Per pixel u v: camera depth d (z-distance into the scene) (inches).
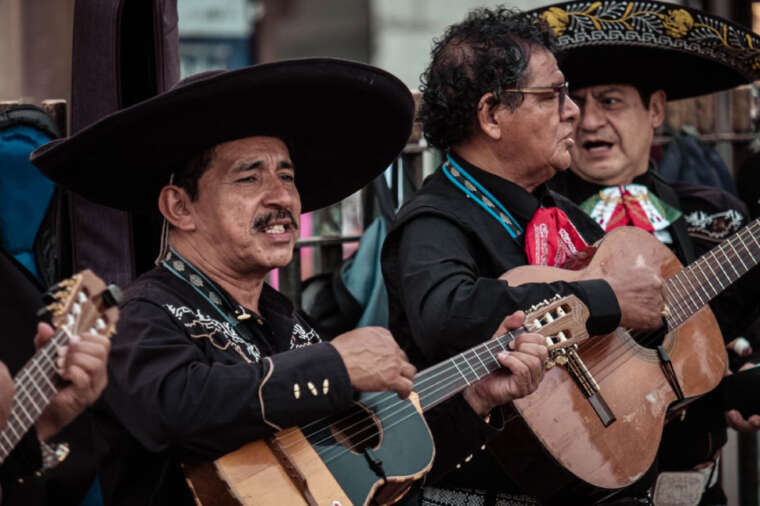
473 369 240.2
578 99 338.6
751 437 434.9
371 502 218.7
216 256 222.8
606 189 338.6
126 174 227.6
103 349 179.9
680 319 296.7
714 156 413.4
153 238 283.4
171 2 277.0
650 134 345.1
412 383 219.6
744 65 341.4
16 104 280.1
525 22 281.1
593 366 274.2
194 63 644.7
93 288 183.2
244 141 222.4
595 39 321.1
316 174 259.6
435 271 257.3
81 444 257.3
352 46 682.2
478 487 276.1
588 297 261.7
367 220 351.6
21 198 278.2
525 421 255.4
